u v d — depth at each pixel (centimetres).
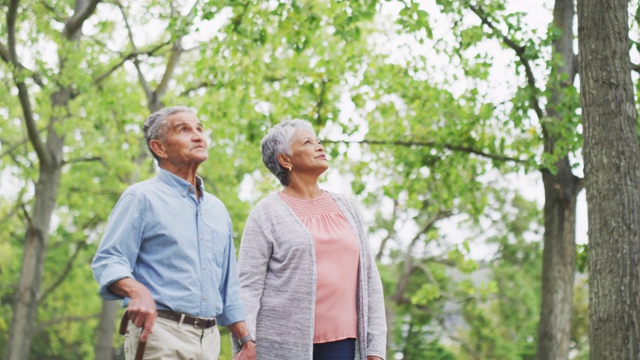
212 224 371
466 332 2983
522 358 2764
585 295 2831
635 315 587
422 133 1223
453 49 1070
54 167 1527
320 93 1242
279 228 438
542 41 1016
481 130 1165
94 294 2602
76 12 1543
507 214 2427
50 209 1517
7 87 1457
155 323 346
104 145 1572
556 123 1037
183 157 368
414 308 2689
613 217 595
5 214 2109
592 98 611
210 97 1423
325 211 448
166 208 359
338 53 1292
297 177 454
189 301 352
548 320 1063
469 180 1235
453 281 2656
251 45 1098
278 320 429
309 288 425
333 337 424
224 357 2280
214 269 366
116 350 2808
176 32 1036
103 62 1470
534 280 2630
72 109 1623
